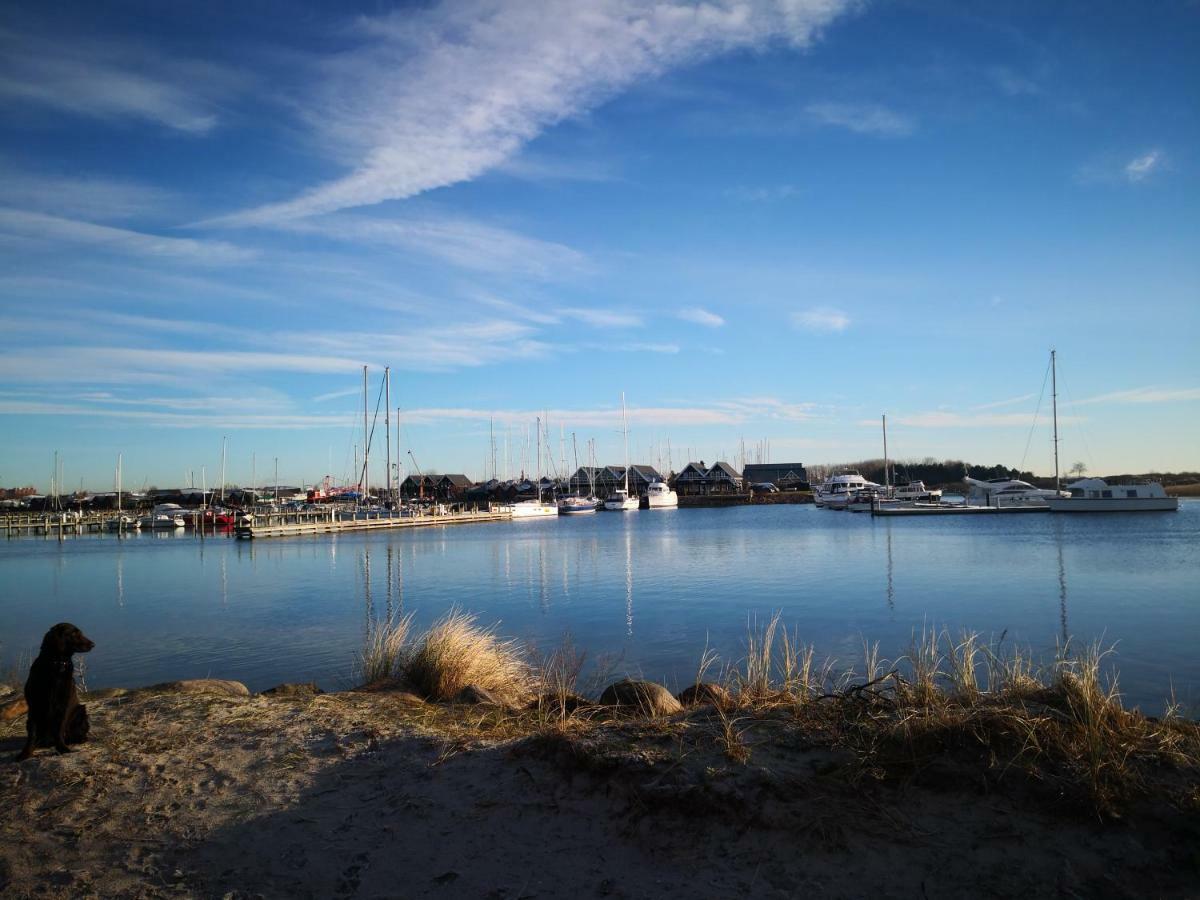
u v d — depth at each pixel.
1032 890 4.52
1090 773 5.20
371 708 8.98
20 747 7.66
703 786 5.56
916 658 10.57
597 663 16.73
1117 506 71.62
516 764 6.61
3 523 93.88
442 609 26.70
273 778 6.69
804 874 4.83
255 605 28.78
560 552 49.56
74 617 26.34
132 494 137.50
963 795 5.37
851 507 92.44
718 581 32.50
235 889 5.07
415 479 142.12
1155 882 4.49
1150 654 17.09
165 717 8.45
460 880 5.07
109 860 5.46
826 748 6.08
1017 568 34.59
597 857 5.23
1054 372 72.62
